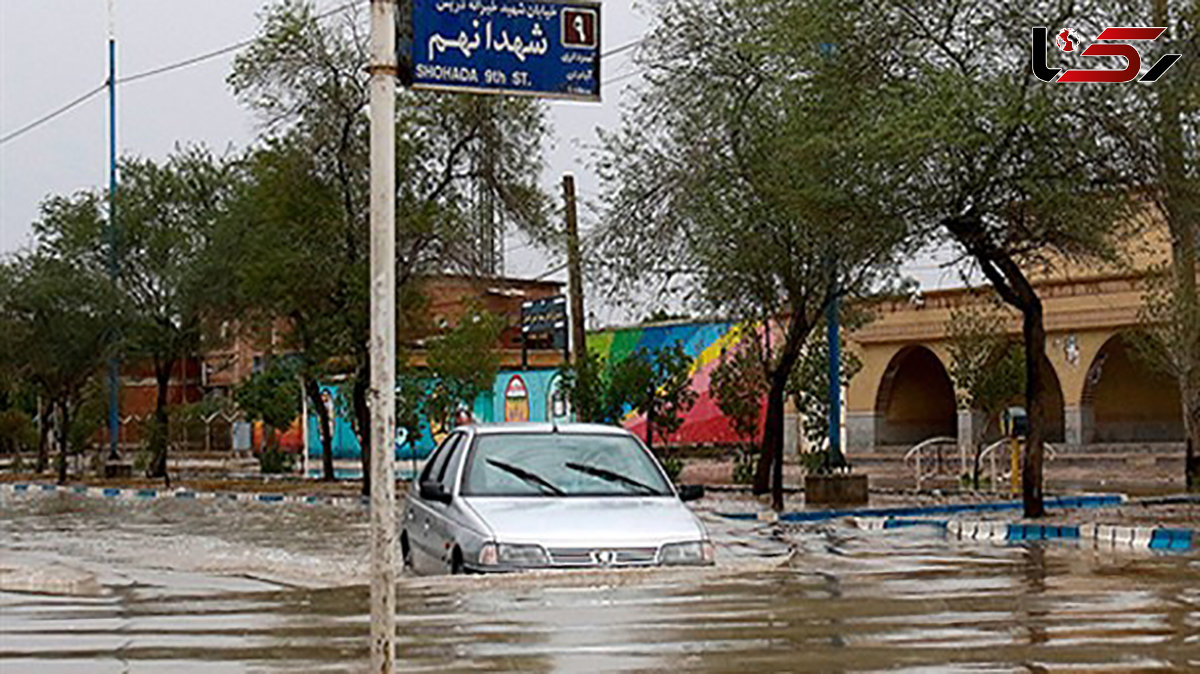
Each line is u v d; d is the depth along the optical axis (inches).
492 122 1263.5
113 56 1619.1
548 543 430.6
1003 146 696.4
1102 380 1707.7
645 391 1188.5
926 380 1846.7
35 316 1581.0
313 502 1153.4
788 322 1288.1
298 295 1279.5
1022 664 308.8
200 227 1614.2
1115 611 386.3
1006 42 708.7
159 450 1632.6
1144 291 1218.0
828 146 711.7
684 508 467.5
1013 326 1624.0
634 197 987.3
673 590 418.3
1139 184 708.0
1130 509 831.1
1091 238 725.3
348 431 2007.9
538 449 485.4
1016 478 1047.0
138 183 1643.7
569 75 245.9
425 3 237.9
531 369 1763.0
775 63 847.1
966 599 410.3
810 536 691.4
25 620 382.9
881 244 731.4
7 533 854.5
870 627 358.3
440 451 517.0
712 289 993.5
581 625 359.9
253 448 2356.1
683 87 957.8
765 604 394.9
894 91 714.2
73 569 506.9
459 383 1423.5
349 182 1254.9
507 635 346.0
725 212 954.1
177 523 926.4
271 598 427.5
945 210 716.0
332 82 1228.5
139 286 1627.7
